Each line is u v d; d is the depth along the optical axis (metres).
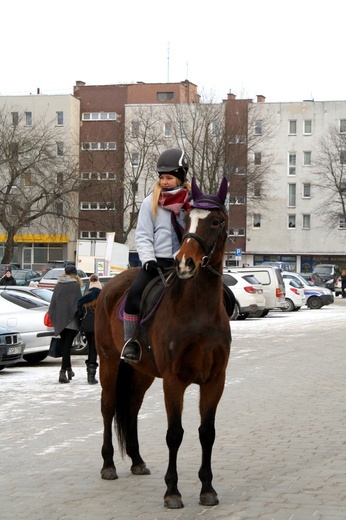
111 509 6.99
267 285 38.81
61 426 11.24
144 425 11.20
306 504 7.03
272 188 85.25
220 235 6.94
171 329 7.04
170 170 7.74
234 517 6.67
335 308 48.31
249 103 72.00
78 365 19.53
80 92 86.94
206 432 7.12
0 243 85.62
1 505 7.16
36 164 60.97
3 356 17.58
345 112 83.94
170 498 6.99
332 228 81.38
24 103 84.94
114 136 84.56
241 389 14.69
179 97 86.06
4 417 12.01
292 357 20.33
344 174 81.44
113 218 72.25
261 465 8.58
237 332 28.62
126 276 8.58
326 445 9.61
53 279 45.28
